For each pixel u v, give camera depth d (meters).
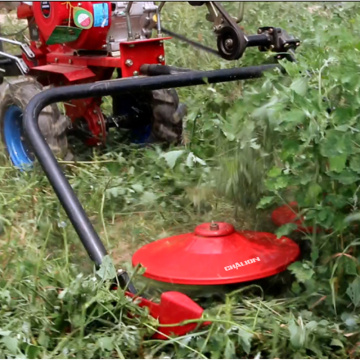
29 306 3.02
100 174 3.99
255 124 3.32
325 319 2.96
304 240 3.26
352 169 2.98
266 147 3.32
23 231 3.54
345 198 3.01
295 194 3.12
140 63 4.04
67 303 2.94
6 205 3.74
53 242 3.45
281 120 3.04
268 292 3.13
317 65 3.40
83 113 4.24
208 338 2.84
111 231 3.61
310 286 3.01
